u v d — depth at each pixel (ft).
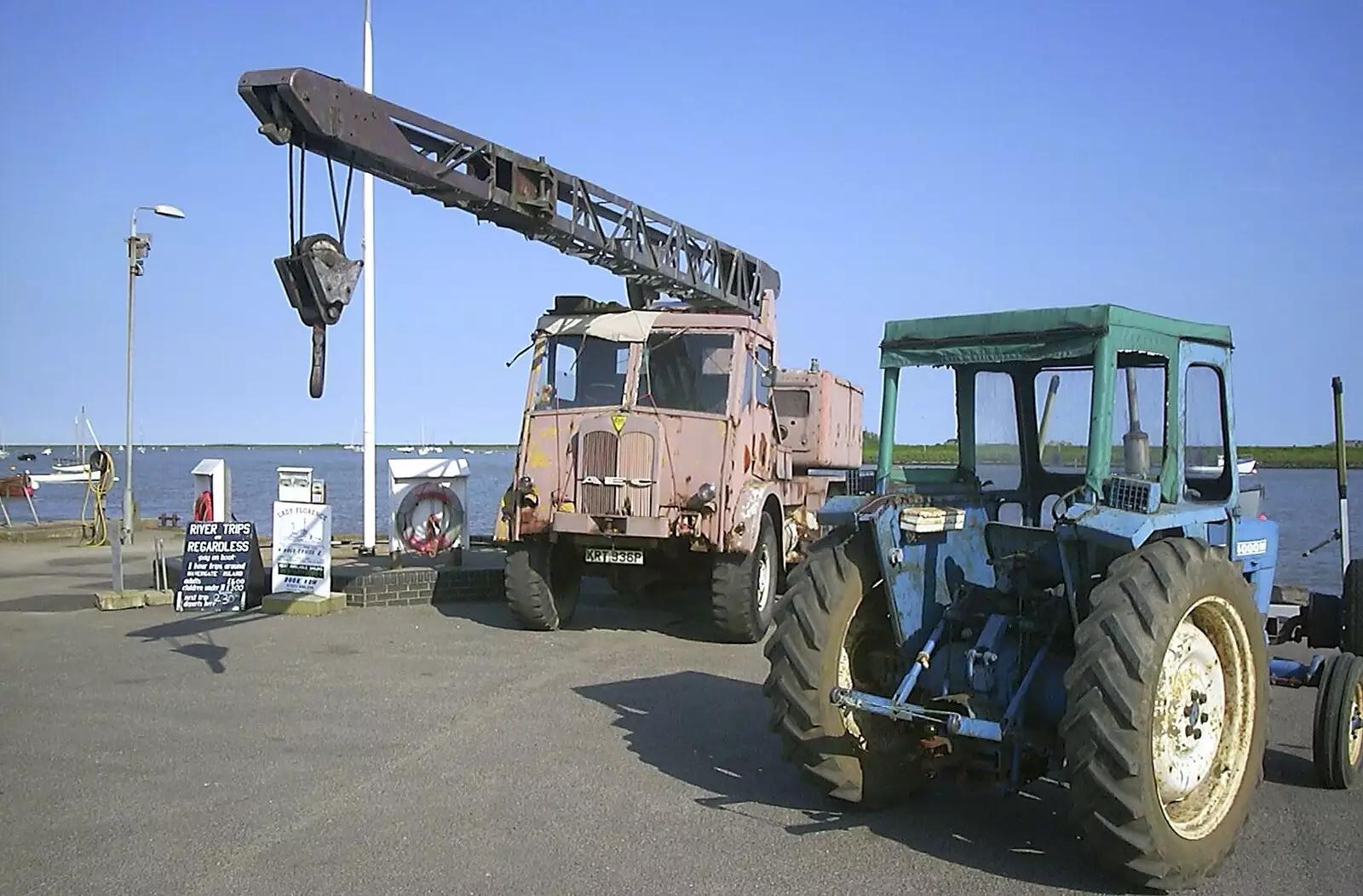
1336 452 23.39
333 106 24.63
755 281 44.45
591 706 25.54
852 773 17.71
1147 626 14.48
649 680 28.50
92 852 16.39
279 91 23.57
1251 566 20.04
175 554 61.36
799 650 17.40
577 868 15.93
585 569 37.88
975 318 18.20
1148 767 14.34
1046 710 16.31
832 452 48.11
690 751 21.93
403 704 25.55
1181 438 18.10
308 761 20.98
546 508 34.60
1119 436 17.83
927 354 18.67
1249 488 21.84
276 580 39.83
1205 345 18.86
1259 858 16.55
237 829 17.37
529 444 35.09
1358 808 18.93
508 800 18.85
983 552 19.31
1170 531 17.10
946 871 15.92
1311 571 53.06
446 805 18.56
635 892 15.14
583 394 35.53
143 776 19.99
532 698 26.32
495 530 35.24
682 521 33.53
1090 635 14.73
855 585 17.70
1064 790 19.71
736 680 28.66
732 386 34.42
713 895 15.05
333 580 41.01
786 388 47.06
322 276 23.36
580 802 18.76
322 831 17.29
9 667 29.35
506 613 39.17
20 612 38.91
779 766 21.03
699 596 42.01
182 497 170.50
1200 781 15.90
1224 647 16.39
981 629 17.83
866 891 15.20
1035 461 20.04
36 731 22.95
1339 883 15.56
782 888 15.26
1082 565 16.08
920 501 18.47
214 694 26.32
